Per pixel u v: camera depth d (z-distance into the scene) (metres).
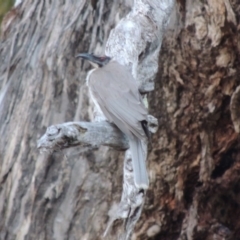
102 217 13.99
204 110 13.92
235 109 13.68
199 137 14.08
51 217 14.23
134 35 11.04
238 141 14.15
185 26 13.62
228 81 13.75
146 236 14.42
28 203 14.34
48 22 15.40
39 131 14.49
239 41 13.42
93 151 13.92
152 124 10.28
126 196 10.13
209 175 14.23
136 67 10.93
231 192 14.36
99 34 14.40
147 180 9.39
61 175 14.16
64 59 14.48
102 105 10.06
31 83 14.84
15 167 14.53
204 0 13.48
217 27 13.47
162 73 13.84
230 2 13.38
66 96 14.40
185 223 14.34
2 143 14.82
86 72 14.30
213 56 13.60
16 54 15.64
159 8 11.29
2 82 15.52
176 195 14.27
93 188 14.00
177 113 13.94
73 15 14.85
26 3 16.38
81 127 9.17
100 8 14.45
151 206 14.26
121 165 13.87
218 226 14.34
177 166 14.16
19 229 14.37
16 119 14.85
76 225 14.11
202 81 13.77
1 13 18.17
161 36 11.35
